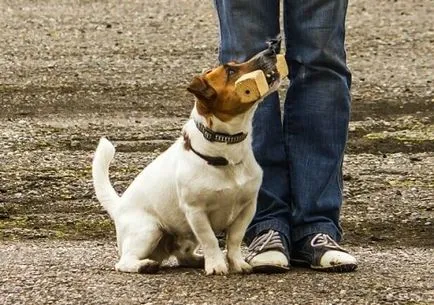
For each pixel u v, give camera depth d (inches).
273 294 357.1
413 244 470.3
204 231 376.2
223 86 361.4
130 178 605.9
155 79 944.3
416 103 834.2
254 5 384.5
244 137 367.6
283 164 396.8
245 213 379.2
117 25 1211.9
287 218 395.9
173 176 382.9
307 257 390.9
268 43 372.8
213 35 1150.3
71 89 903.1
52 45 1100.5
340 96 391.5
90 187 582.6
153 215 390.9
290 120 394.9
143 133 733.3
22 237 489.4
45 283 379.9
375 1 1315.2
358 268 395.2
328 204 392.2
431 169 626.5
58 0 1376.7
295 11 385.4
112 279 380.5
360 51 1066.1
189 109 831.1
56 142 704.4
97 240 482.0
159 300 354.0
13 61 1019.3
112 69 984.3
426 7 1280.8
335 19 385.4
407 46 1087.0
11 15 1268.5
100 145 414.9
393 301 351.6
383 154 668.1
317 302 349.1
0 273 396.2
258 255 384.2
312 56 385.7
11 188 581.0
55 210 540.7
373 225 508.1
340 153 395.2
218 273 379.2
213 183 368.2
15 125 761.0
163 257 400.5
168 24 1214.3
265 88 357.7
